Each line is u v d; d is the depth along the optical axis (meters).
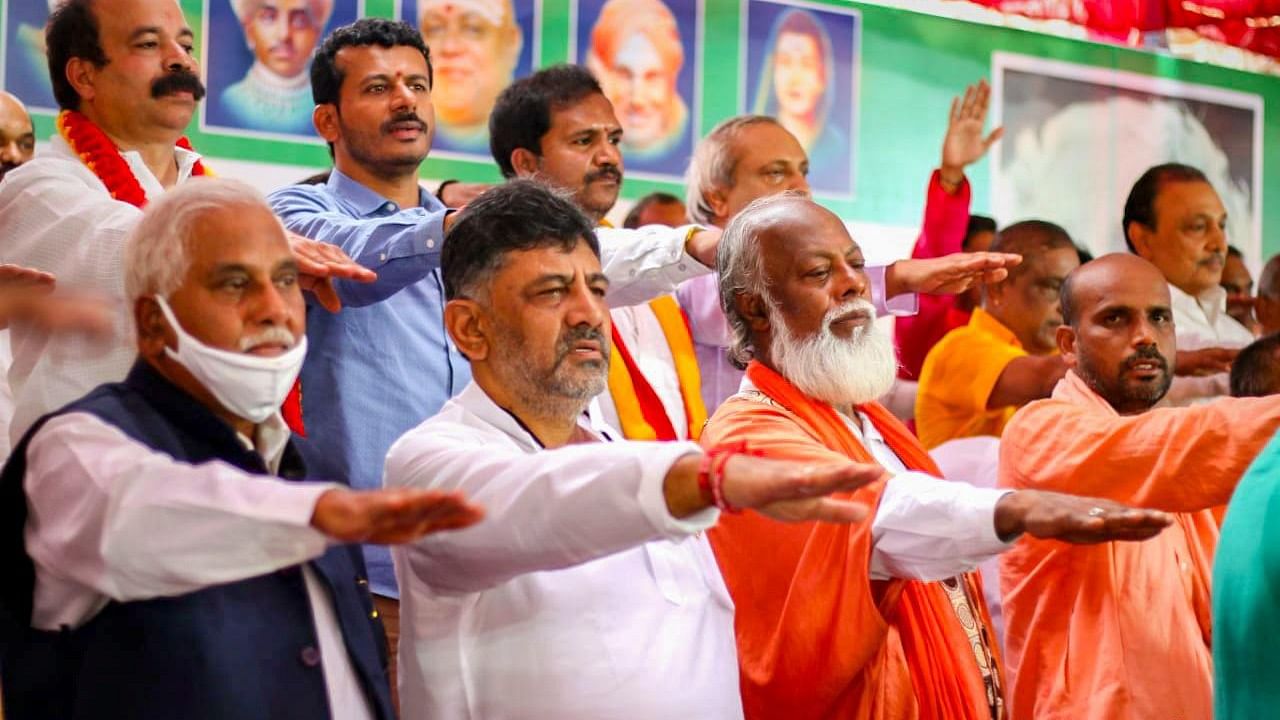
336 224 3.44
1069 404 3.81
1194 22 5.82
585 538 2.29
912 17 5.33
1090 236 5.58
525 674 2.60
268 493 2.02
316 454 2.61
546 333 2.76
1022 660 3.72
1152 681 3.57
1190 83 5.80
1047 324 5.28
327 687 2.31
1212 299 5.76
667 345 4.06
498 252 2.78
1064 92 5.60
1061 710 3.62
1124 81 5.71
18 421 2.94
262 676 2.24
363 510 1.94
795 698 3.11
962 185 5.27
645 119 4.91
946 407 5.12
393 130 3.82
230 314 2.33
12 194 3.22
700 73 5.00
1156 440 3.54
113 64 3.41
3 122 3.88
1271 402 3.48
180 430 2.31
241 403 2.34
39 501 2.17
